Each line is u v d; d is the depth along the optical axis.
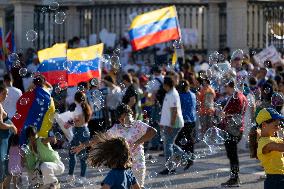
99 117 38.69
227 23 57.09
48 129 29.09
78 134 30.69
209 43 62.00
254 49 57.62
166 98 33.31
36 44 59.56
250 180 31.39
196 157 37.75
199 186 30.00
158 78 40.47
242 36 56.53
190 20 68.75
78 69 37.84
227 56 52.34
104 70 46.19
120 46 62.84
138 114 37.47
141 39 46.28
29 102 28.69
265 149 19.61
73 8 64.62
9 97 32.53
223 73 37.25
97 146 16.67
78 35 64.94
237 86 34.47
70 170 31.16
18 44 56.06
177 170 34.09
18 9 56.22
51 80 37.75
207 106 36.66
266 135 19.97
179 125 33.25
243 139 39.78
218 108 32.03
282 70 45.62
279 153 19.75
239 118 30.27
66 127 31.48
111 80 39.97
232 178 30.00
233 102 30.38
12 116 32.03
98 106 36.50
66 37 64.31
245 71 38.94
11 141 26.78
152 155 39.38
